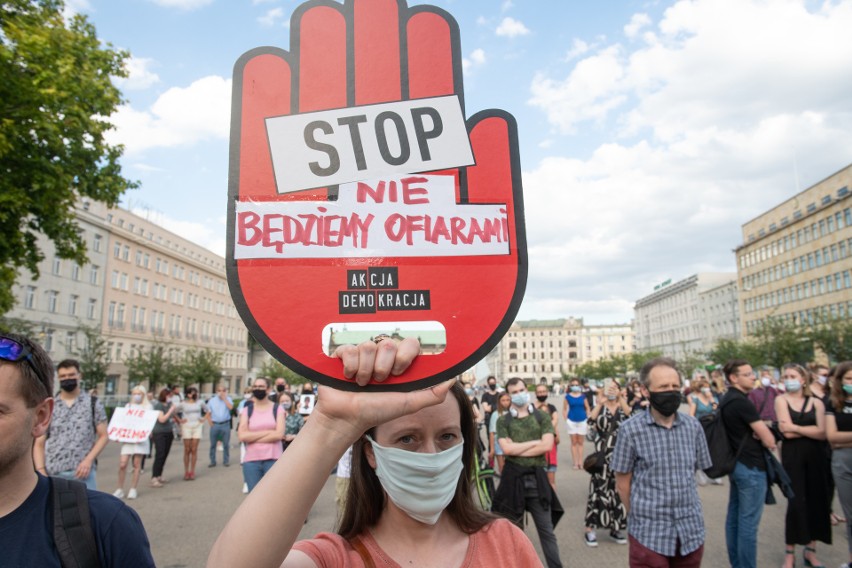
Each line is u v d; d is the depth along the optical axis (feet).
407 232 3.91
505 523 5.60
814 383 23.57
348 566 4.88
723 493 29.22
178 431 66.90
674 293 321.93
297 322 3.74
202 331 217.97
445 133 4.05
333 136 3.98
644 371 12.07
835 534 21.68
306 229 3.85
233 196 3.85
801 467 17.29
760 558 18.83
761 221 221.25
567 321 479.41
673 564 11.55
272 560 3.57
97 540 5.57
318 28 4.11
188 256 214.69
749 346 147.95
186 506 28.07
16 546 5.29
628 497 12.03
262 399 22.13
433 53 4.15
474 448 5.82
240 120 3.94
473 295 3.85
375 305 3.79
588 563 18.81
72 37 37.78
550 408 25.72
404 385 3.67
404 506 4.99
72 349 143.64
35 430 5.85
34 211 37.14
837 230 176.45
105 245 162.20
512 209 4.00
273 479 3.67
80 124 36.45
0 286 36.94
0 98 32.81
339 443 3.63
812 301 188.85
